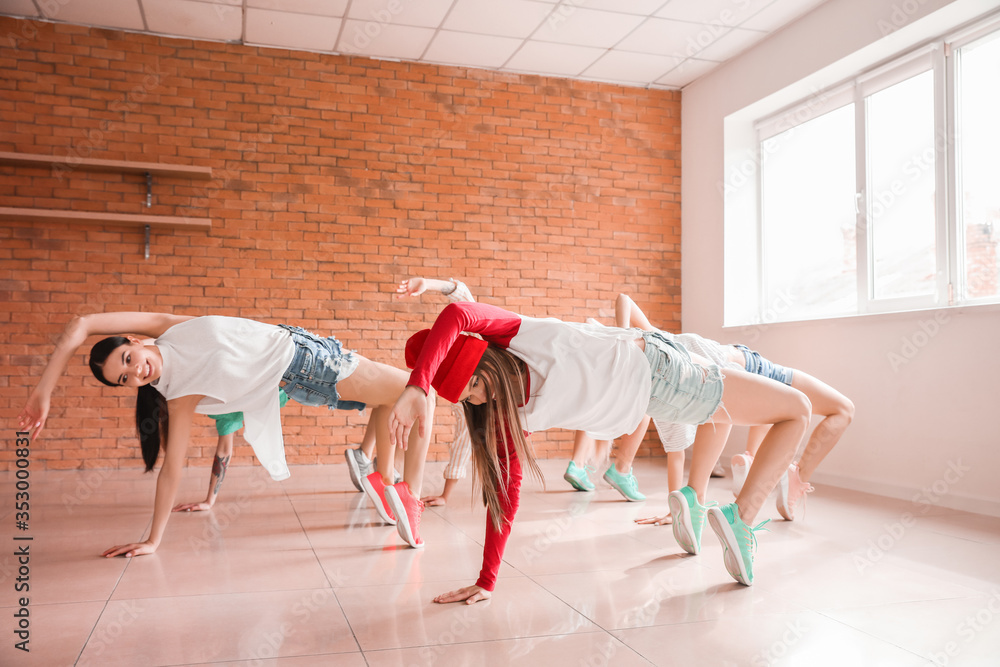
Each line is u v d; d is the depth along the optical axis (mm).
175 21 5539
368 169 6164
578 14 5473
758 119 6309
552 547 3094
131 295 5625
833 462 5020
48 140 5508
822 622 2137
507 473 2283
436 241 6297
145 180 5676
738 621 2141
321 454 5945
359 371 3105
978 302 4199
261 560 2848
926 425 4285
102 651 1869
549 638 1990
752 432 3758
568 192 6637
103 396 5512
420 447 3193
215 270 5805
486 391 2131
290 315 5945
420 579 2586
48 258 5477
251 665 1788
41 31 5508
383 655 1859
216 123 5848
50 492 4523
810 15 5367
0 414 5336
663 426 3492
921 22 4438
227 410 2947
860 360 4789
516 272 6473
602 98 6754
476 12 5438
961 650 1919
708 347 2984
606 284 6703
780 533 3371
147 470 3031
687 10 5395
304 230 6000
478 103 6449
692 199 6746
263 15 5457
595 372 2160
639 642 1965
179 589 2441
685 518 2904
